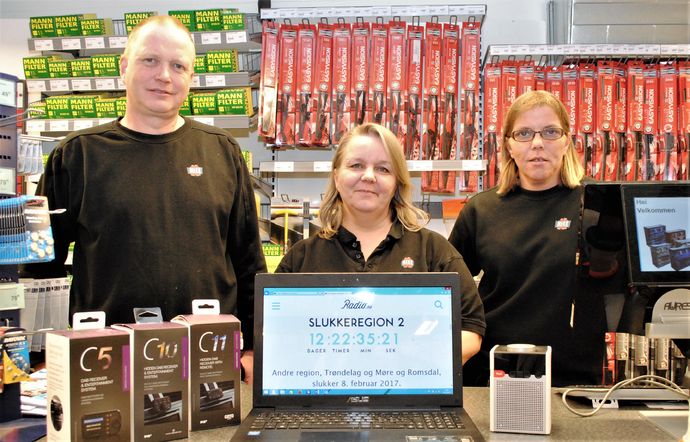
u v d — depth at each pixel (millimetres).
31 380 1607
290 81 3480
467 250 2270
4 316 1638
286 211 3059
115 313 1800
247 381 1800
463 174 3432
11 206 1434
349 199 1723
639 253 1421
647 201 1431
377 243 1800
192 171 1902
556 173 2096
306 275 1348
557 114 2016
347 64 3467
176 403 1224
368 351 1319
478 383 2115
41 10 4426
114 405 1158
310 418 1239
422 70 3494
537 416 1232
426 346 1321
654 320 1443
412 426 1190
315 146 3535
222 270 1916
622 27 3482
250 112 3520
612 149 3320
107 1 4375
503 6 4066
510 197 2170
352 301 1341
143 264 1805
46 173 1893
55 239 1915
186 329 1248
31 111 1883
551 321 1992
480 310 1680
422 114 3453
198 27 3549
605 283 1470
